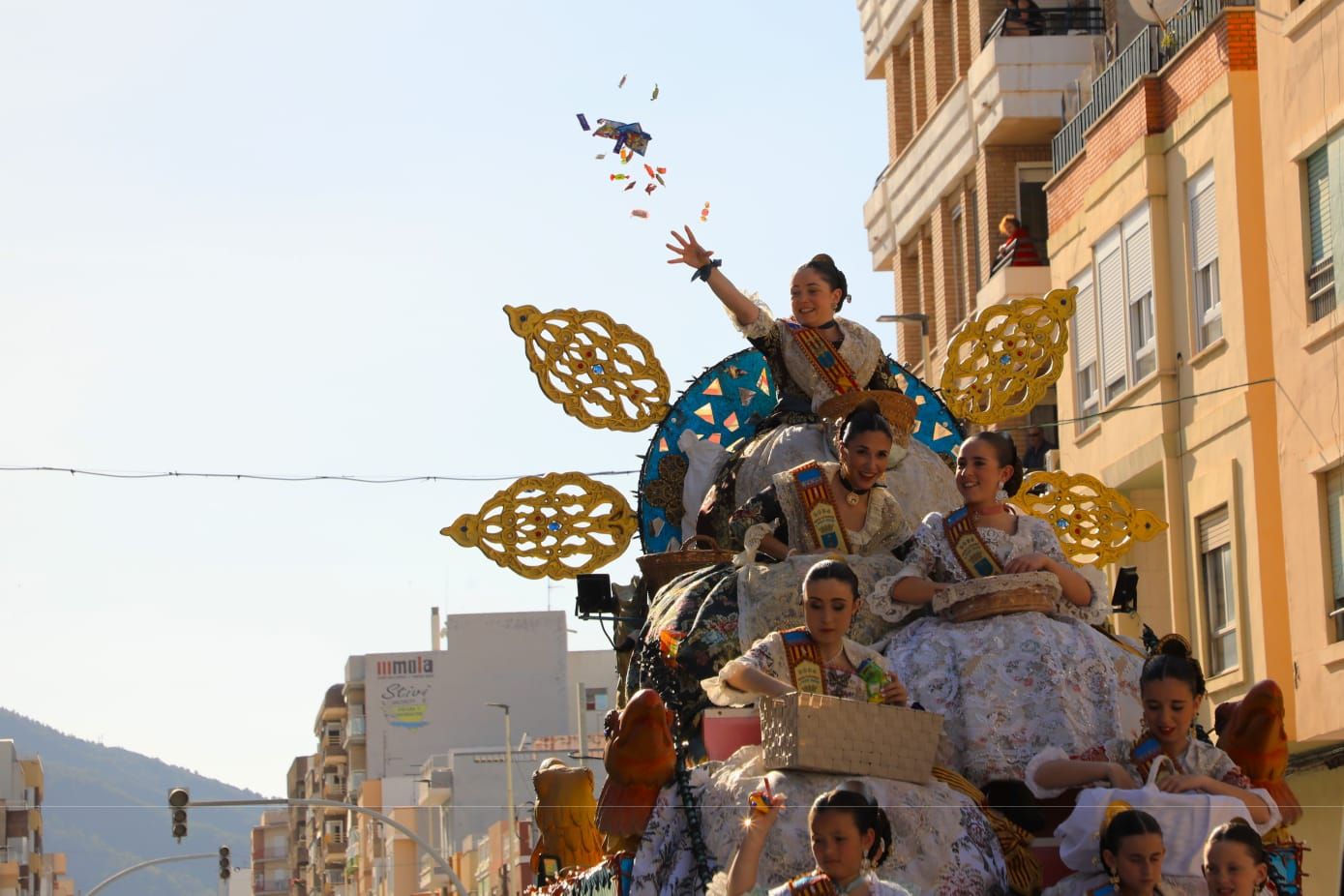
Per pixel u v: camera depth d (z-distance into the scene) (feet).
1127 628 94.07
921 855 27.78
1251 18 85.30
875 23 141.59
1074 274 102.12
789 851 27.48
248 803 129.80
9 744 342.03
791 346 40.60
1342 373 76.07
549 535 45.78
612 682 319.06
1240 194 84.48
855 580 29.58
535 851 38.09
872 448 34.22
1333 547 77.82
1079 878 28.19
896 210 134.72
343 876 411.34
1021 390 47.62
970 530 32.40
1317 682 78.18
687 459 44.32
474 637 314.35
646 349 46.85
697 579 36.19
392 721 323.16
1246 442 83.51
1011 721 30.53
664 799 29.50
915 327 133.80
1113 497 47.88
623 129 40.57
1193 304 89.66
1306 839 79.77
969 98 118.21
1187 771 29.63
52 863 451.53
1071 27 113.80
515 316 46.44
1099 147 98.48
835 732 27.73
